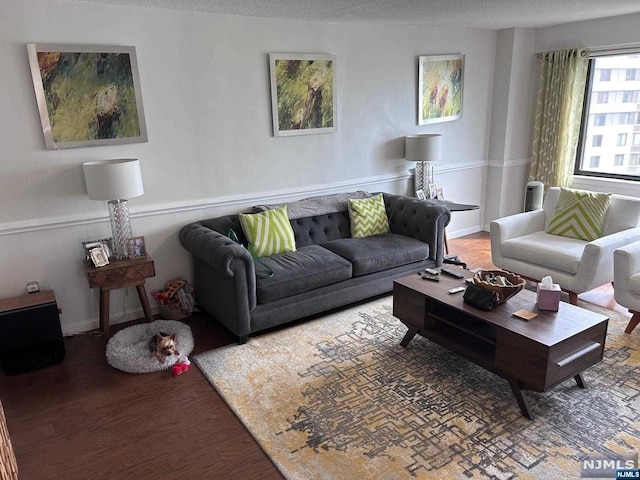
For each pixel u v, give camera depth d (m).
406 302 3.13
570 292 3.65
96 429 2.50
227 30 3.72
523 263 3.96
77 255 3.47
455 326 2.83
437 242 4.18
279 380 2.88
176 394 2.78
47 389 2.87
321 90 4.29
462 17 4.30
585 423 2.42
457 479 2.09
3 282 3.26
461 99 5.31
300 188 4.41
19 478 2.18
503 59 5.36
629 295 3.25
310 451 2.29
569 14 4.37
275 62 3.97
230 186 4.02
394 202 4.49
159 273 3.83
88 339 3.47
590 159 5.37
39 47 3.06
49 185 3.28
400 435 2.38
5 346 2.98
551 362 2.35
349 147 4.63
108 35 3.29
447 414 2.53
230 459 2.27
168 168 3.70
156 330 3.42
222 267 3.10
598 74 5.10
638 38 4.48
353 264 3.72
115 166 3.11
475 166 5.69
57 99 3.18
